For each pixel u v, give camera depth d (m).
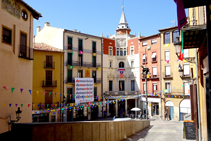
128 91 40.91
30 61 17.16
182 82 34.50
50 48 32.78
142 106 40.94
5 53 13.55
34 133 5.78
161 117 36.94
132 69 42.91
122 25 64.38
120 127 12.26
